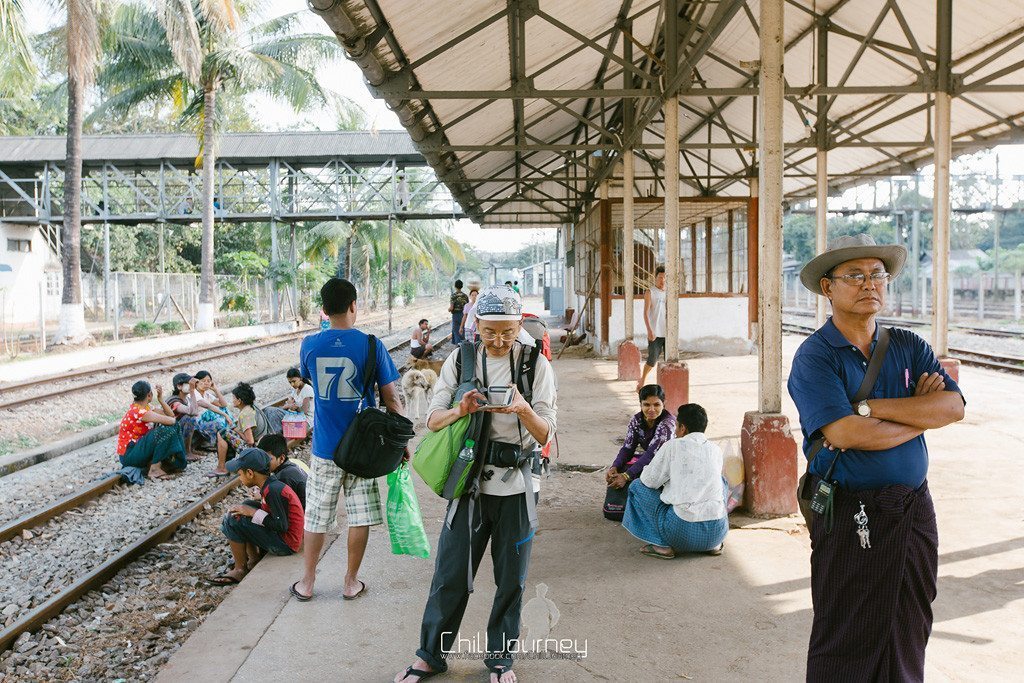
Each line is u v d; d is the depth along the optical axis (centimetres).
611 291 1672
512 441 322
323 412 408
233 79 2741
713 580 432
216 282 3344
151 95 2661
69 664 408
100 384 1391
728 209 1761
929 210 4000
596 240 1806
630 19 1059
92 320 3238
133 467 779
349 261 3675
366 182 3070
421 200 3478
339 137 3091
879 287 242
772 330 551
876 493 238
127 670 398
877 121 1432
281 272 3045
